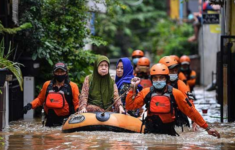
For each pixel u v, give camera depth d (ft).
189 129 55.57
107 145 42.93
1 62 56.54
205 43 149.38
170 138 46.93
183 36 184.03
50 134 50.62
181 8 192.34
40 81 74.49
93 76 54.39
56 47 73.72
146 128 48.78
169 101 47.11
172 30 188.96
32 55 69.77
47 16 75.92
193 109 47.32
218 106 85.35
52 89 56.54
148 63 71.36
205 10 119.65
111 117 50.49
